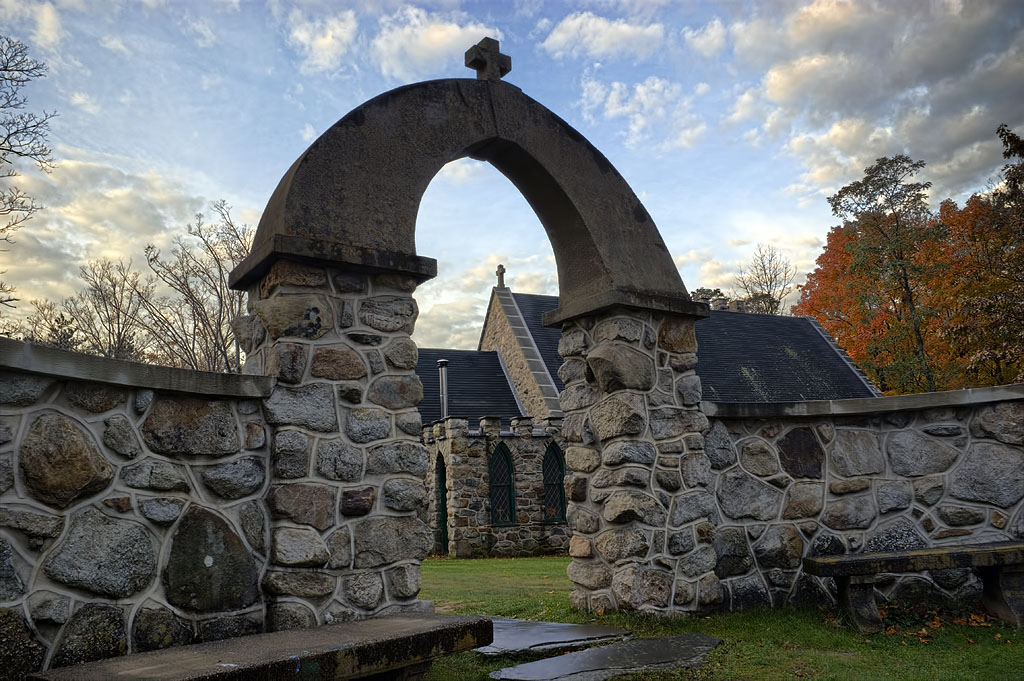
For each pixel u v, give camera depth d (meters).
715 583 5.64
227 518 3.93
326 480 4.23
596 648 4.59
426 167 5.09
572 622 5.57
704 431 6.01
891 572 5.47
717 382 25.62
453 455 19.09
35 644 3.06
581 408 6.12
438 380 25.39
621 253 6.04
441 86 5.34
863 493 6.14
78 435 3.36
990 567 5.45
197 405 3.91
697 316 6.23
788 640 4.86
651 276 6.11
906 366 27.09
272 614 3.94
